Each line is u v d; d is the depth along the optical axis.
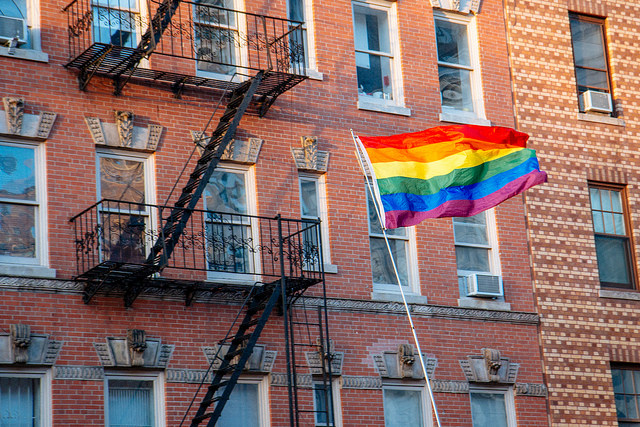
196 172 22.39
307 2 25.81
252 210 23.72
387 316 24.52
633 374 27.67
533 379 25.97
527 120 27.83
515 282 26.45
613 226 28.55
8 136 21.33
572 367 26.52
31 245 21.14
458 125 24.67
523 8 28.72
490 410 25.50
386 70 26.53
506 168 23.58
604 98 28.94
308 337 23.36
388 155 23.44
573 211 27.75
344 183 24.95
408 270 25.41
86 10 22.70
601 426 26.47
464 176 23.27
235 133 23.78
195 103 23.55
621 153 28.95
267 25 24.98
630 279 28.34
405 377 24.36
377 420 23.75
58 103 21.91
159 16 22.61
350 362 23.73
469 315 25.53
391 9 26.97
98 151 22.28
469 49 27.91
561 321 26.72
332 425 23.27
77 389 20.69
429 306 25.05
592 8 29.83
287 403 22.88
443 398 24.67
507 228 26.78
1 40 21.64
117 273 20.80
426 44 27.02
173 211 21.95
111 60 22.00
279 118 24.45
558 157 27.95
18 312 20.42
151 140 22.75
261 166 23.94
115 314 21.42
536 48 28.56
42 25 22.16
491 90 27.61
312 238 24.14
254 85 22.78
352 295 24.23
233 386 20.94
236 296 22.83
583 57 29.58
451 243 25.97
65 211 21.45
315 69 25.33
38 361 20.41
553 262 27.09
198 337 22.23
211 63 24.22
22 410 20.30
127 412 21.33
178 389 21.77
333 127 25.14
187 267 21.95
